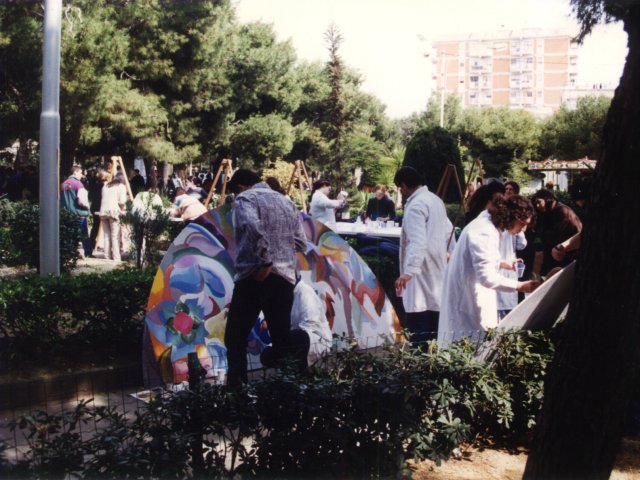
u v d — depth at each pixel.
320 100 42.03
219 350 6.32
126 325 6.88
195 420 3.62
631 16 3.50
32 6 18.34
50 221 8.66
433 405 4.48
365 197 25.14
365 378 4.14
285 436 3.84
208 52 25.70
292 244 5.37
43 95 8.62
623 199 3.51
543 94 151.62
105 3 21.81
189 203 10.57
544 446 3.78
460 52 154.62
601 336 3.60
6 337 6.37
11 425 3.36
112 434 3.38
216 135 30.64
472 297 5.58
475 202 6.66
